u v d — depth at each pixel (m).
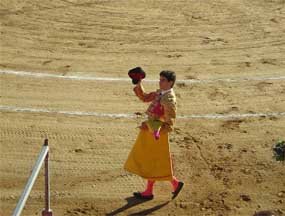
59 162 24.09
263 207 21.53
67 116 27.67
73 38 36.62
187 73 32.41
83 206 21.48
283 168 23.89
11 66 32.44
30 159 24.33
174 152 24.84
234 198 22.03
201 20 40.22
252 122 27.50
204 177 23.23
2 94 29.47
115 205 21.56
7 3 41.28
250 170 23.75
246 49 35.91
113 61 33.69
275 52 35.56
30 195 22.00
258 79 31.94
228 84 31.28
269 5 43.25
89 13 40.59
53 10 40.69
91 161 24.27
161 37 37.25
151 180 21.41
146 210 21.28
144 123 21.09
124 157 24.59
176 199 21.91
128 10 41.53
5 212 21.12
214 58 34.50
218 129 26.83
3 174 23.30
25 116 27.55
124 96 29.75
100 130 26.59
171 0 43.91
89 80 31.23
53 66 32.72
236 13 41.62
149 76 31.75
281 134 26.45
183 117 27.81
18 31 37.06
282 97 30.03
